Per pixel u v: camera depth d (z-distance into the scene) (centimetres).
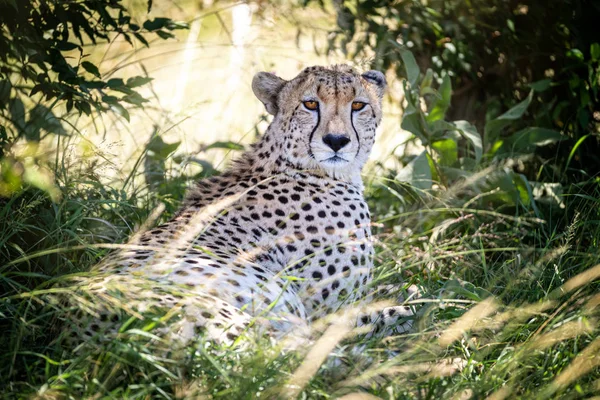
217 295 795
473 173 1238
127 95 1096
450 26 1432
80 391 672
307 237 948
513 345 857
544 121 1362
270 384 679
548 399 716
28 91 1376
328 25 1641
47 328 799
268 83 1031
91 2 1069
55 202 944
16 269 902
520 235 1177
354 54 1455
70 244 927
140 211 1084
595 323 841
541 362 804
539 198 1243
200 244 880
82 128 1364
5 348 761
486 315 859
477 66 1453
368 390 738
